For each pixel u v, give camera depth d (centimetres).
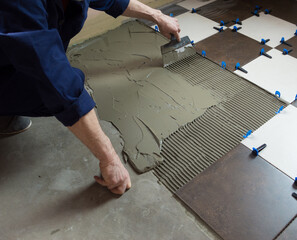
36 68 69
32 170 113
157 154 113
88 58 161
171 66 154
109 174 97
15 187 108
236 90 138
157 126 123
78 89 78
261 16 188
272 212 95
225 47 165
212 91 138
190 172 107
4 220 99
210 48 165
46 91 75
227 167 108
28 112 109
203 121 124
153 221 96
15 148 120
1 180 110
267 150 112
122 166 102
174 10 198
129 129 123
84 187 107
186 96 136
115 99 136
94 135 87
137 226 95
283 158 109
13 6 63
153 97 136
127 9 132
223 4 202
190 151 114
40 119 132
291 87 138
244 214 95
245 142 116
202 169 108
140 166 110
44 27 68
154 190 104
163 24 142
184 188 103
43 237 94
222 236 90
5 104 105
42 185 108
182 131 121
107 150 93
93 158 116
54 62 71
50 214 100
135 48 166
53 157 117
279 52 159
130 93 139
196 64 154
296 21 182
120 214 98
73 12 92
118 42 171
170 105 132
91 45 170
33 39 65
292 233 90
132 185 105
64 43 102
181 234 92
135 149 115
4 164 115
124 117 128
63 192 106
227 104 132
